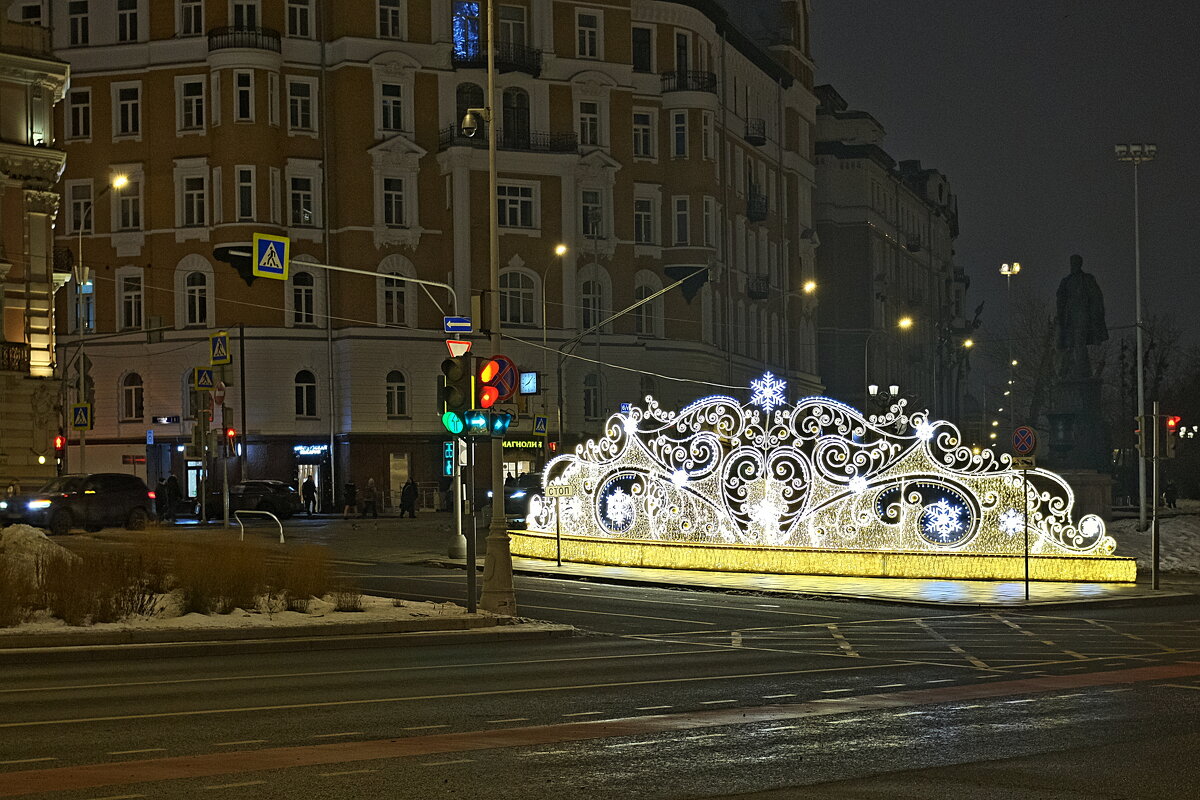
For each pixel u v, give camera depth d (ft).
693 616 81.15
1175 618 81.10
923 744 37.81
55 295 227.81
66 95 228.84
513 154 234.17
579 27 243.60
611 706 44.83
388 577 103.24
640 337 251.60
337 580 77.10
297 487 222.28
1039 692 48.44
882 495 110.63
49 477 180.14
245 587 71.51
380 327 225.76
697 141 255.70
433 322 230.48
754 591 96.89
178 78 224.74
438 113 232.12
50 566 67.77
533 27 239.71
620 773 33.63
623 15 246.68
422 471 227.20
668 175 256.11
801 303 317.63
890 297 381.60
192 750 36.29
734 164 280.51
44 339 183.01
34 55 181.68
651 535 117.39
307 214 226.58
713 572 110.93
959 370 403.75
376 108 227.81
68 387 226.58
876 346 364.38
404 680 51.44
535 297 235.81
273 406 221.66
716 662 58.34
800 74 323.98
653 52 255.50
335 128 227.61
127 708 43.62
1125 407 337.72
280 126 224.53
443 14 232.32
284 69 225.35
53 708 43.57
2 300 178.60
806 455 113.19
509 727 40.42
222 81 221.25
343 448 223.92
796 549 109.09
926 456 107.45
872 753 36.45
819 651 63.16
